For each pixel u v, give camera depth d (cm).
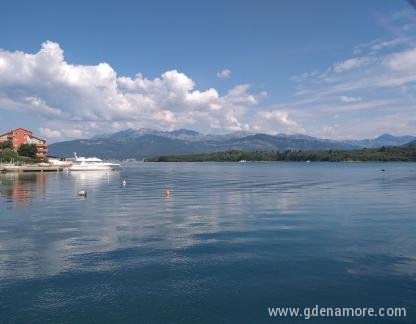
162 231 3978
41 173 17800
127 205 6069
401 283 2488
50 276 2650
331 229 3997
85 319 2084
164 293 2373
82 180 12750
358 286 2445
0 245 3441
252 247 3297
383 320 2050
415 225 4188
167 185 10469
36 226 4278
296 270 2720
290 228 4066
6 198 7125
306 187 9406
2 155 19950
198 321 2064
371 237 3622
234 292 2381
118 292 2392
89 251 3228
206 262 2908
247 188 9269
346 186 9612
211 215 4997
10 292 2400
